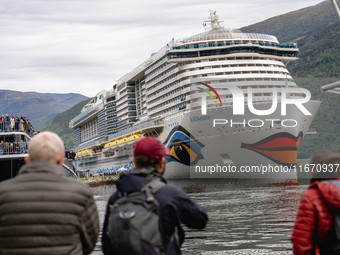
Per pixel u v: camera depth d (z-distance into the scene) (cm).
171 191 419
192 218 421
